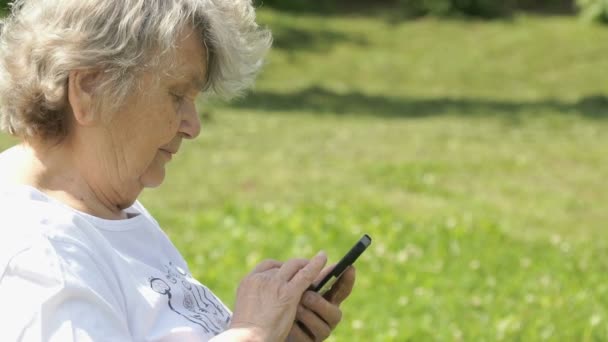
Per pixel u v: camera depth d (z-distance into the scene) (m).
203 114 15.64
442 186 12.38
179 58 2.31
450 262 8.75
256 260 8.34
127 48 2.24
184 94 2.38
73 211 2.28
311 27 27.00
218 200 10.82
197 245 8.88
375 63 24.31
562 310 7.41
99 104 2.26
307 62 23.80
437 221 10.35
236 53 2.45
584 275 8.62
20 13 2.31
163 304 2.39
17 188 2.27
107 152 2.34
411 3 29.88
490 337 6.68
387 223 10.05
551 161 14.40
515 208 11.51
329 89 21.00
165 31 2.26
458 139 15.68
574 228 10.79
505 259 9.00
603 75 23.86
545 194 12.35
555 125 17.70
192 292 2.54
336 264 2.64
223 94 2.52
